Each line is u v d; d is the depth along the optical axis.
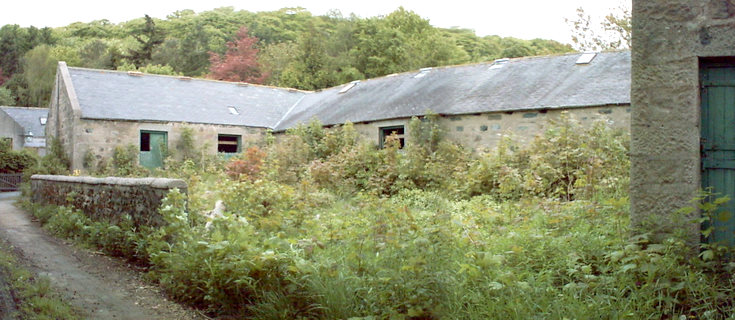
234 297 4.59
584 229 5.29
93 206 8.32
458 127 15.20
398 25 42.28
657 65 4.34
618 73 13.80
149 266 5.99
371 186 13.02
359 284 4.12
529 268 4.52
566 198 9.70
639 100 4.42
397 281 3.87
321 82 35.94
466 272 4.09
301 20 67.06
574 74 14.78
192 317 4.46
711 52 4.17
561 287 4.21
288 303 4.21
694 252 4.16
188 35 54.66
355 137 17.19
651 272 3.77
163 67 46.69
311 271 4.23
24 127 41.00
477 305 3.73
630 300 3.64
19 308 4.07
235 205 7.98
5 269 5.25
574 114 13.03
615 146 10.24
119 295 5.00
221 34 57.56
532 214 6.79
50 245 7.33
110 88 20.28
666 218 4.30
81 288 5.15
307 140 17.67
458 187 11.71
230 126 20.84
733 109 4.27
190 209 6.64
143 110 19.59
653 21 4.35
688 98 4.24
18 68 55.44
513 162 11.76
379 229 4.62
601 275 4.11
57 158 19.17
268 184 8.92
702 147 4.34
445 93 16.80
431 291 3.77
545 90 14.38
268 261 4.41
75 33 71.25
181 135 19.86
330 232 5.43
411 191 12.02
